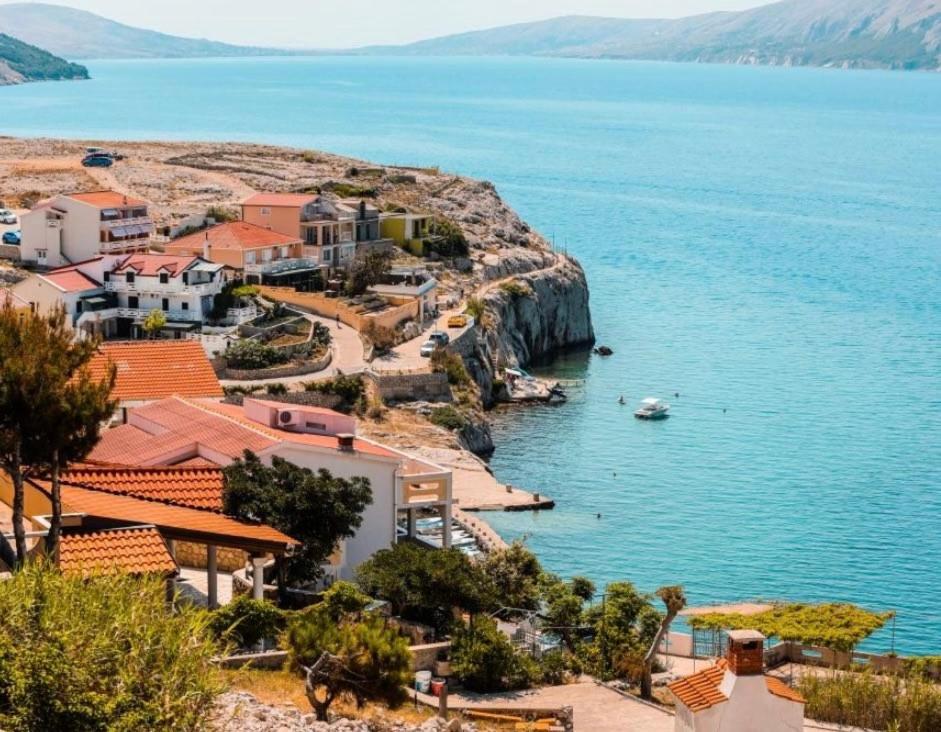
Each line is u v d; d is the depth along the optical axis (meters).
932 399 178.88
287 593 71.12
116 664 40.66
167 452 83.19
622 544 122.75
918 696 61.62
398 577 71.00
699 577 115.25
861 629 82.25
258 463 76.94
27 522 64.94
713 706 46.34
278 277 181.62
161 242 188.75
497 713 58.22
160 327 159.62
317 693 52.84
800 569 117.94
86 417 57.31
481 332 181.12
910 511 134.62
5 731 39.00
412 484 89.94
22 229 182.25
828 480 143.88
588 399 175.88
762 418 167.75
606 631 73.25
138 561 58.41
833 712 61.28
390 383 152.88
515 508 130.00
